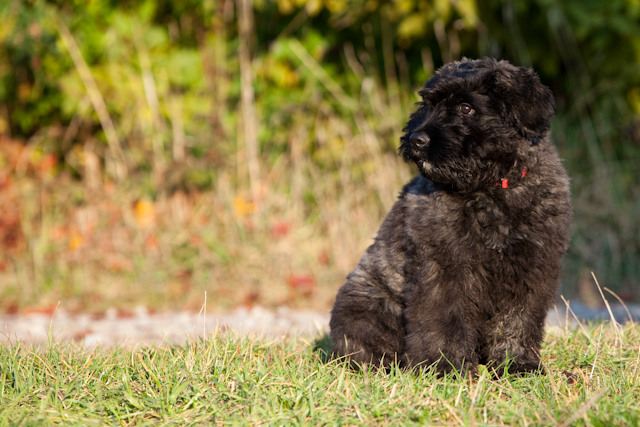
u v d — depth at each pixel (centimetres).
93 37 1080
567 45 1087
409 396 358
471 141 412
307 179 1033
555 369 428
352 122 1070
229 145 1018
